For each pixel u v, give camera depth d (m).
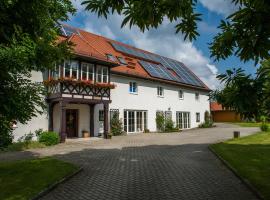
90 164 11.26
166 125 28.88
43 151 14.91
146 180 8.63
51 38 8.40
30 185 7.82
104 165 11.04
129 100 25.72
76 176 9.30
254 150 13.77
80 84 19.72
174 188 7.71
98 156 13.20
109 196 7.11
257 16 3.80
